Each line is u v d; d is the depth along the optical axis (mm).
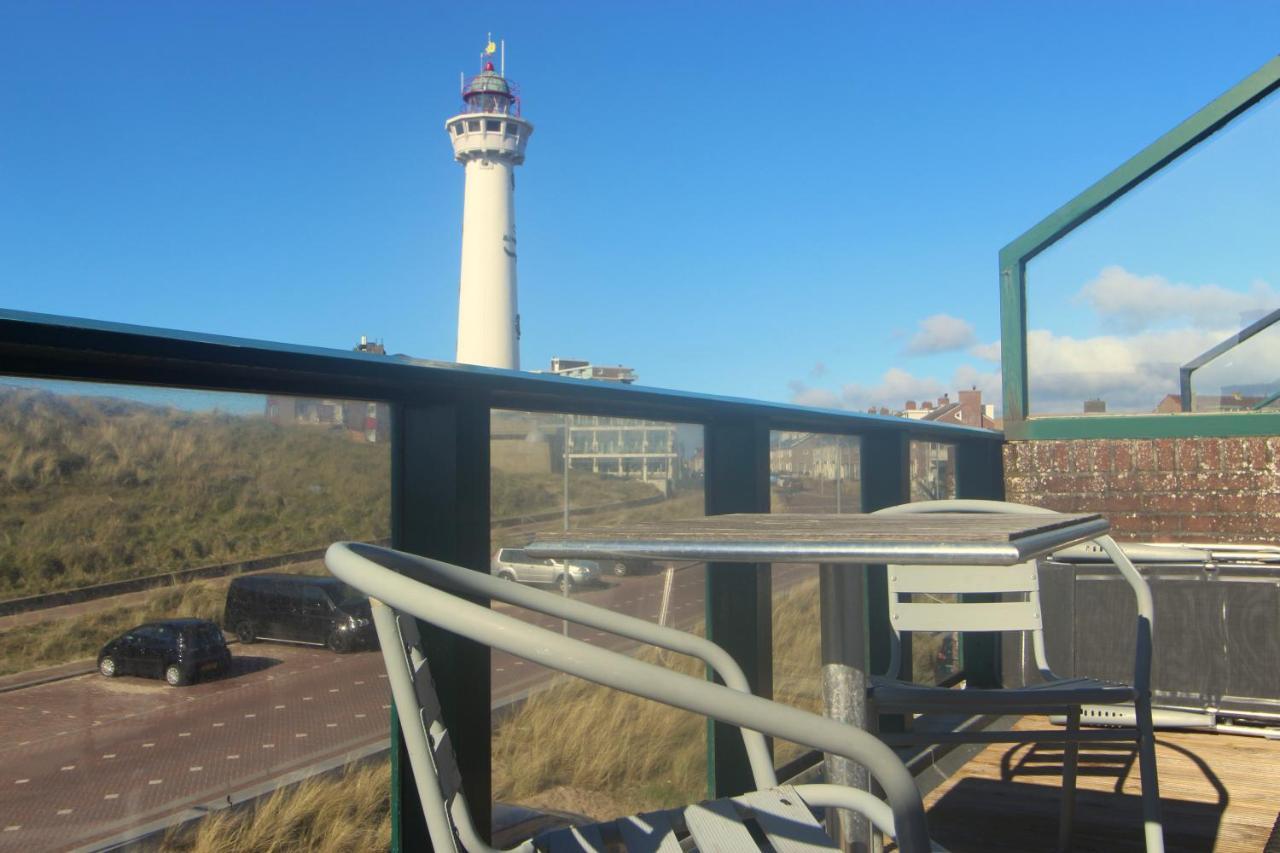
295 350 1522
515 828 2061
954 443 4582
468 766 1854
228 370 1516
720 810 1447
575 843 1394
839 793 1491
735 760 2818
